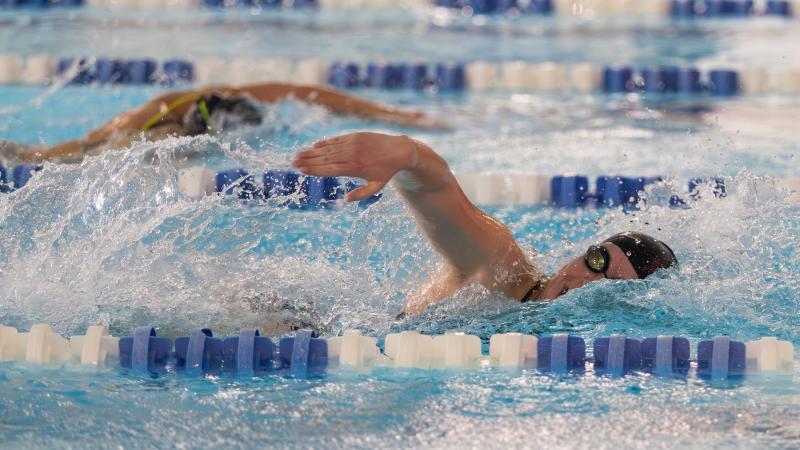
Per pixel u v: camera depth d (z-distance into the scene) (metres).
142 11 22.58
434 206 7.15
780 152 13.62
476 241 7.48
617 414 6.08
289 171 11.53
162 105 13.09
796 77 17.83
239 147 12.70
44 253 8.46
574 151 13.86
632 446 5.54
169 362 7.07
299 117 13.95
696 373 6.94
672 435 5.72
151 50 19.00
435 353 7.17
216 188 11.32
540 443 5.60
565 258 8.70
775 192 9.70
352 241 8.95
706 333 7.63
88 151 12.22
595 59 19.20
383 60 18.70
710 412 6.12
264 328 7.79
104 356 7.10
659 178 12.22
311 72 18.08
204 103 13.19
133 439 5.67
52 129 14.26
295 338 7.09
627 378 6.82
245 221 10.04
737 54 19.48
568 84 18.16
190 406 6.22
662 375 6.90
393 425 5.88
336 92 14.88
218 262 8.88
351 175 6.54
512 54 19.58
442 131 14.86
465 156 13.50
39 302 7.98
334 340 7.16
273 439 5.67
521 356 7.07
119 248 8.59
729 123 15.51
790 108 16.56
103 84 17.50
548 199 12.29
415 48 19.91
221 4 23.16
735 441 5.62
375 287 8.48
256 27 21.50
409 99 17.25
